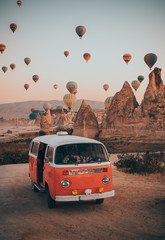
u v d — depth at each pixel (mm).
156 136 60875
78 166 7938
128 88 71250
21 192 11273
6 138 98750
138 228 6746
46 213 8109
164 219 7457
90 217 7688
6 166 20422
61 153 8117
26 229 6680
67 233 6387
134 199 9828
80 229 6672
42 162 9992
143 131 63281
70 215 7895
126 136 65125
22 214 8031
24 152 24938
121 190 11453
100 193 8094
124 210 8391
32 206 8969
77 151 8266
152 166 17500
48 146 9016
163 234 6305
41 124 108875
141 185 12617
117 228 6746
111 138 67188
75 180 7867
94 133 74312
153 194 10664
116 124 68500
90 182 8016
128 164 19203
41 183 9836
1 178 14961
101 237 6125
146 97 65375
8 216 7832
